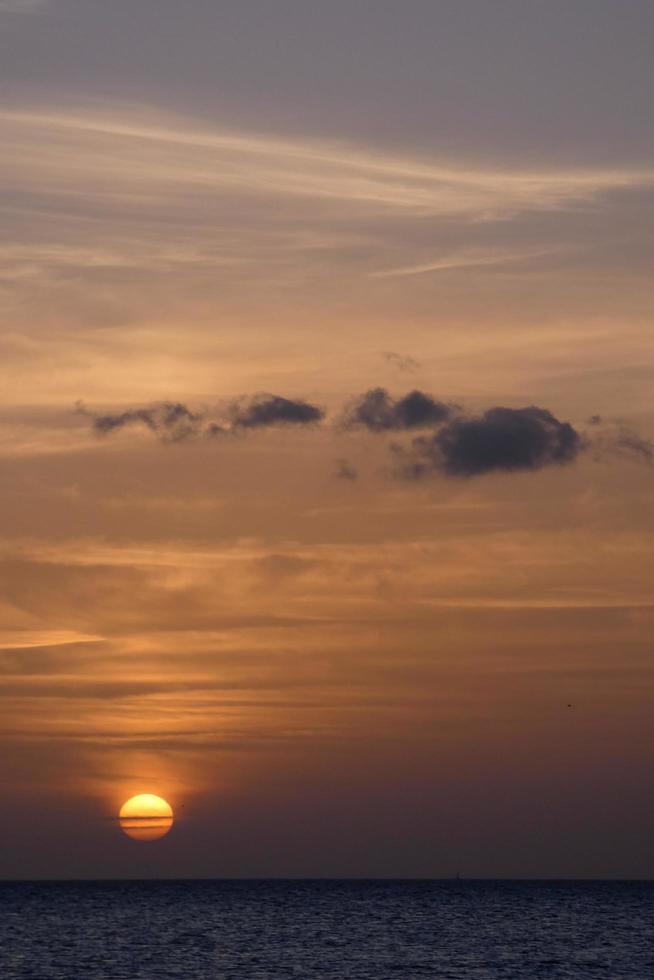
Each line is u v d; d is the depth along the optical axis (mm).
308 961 185375
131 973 169625
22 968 176375
